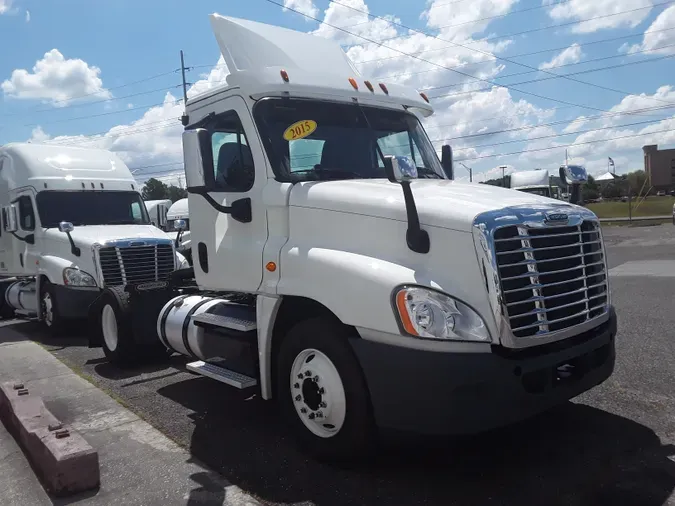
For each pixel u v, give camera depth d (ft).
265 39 17.35
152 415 18.52
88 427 17.74
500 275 12.13
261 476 13.85
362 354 12.75
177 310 20.58
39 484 14.20
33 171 36.99
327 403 13.84
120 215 38.63
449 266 12.62
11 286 41.16
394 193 14.05
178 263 36.24
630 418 16.30
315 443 14.33
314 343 14.06
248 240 16.35
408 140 18.45
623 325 27.37
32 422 15.76
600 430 15.53
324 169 16.35
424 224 12.99
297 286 14.34
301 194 15.07
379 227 13.57
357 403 13.16
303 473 13.91
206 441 16.19
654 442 14.69
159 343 24.40
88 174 38.70
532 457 14.11
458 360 11.76
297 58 17.52
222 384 21.74
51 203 36.55
